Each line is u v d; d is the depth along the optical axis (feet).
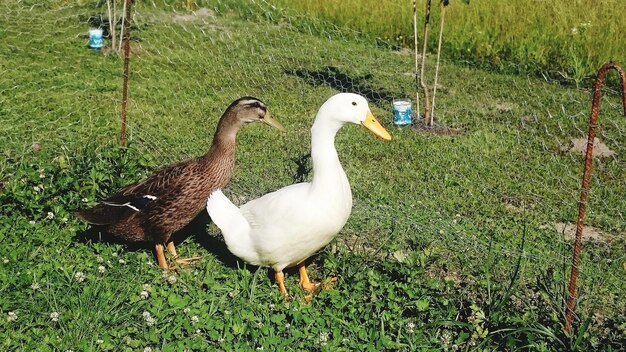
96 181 9.05
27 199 8.64
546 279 7.57
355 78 15.46
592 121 6.72
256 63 15.98
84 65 15.11
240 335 6.85
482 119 13.53
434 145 12.06
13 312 6.95
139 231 8.03
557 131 13.12
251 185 9.90
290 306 7.27
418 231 9.10
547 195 10.60
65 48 16.20
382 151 11.75
